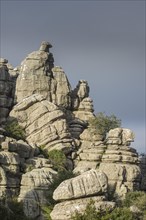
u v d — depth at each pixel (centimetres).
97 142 17638
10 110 19075
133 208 13262
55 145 17462
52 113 17838
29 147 16225
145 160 19388
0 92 19038
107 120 18762
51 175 14950
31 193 14175
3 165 14762
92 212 11769
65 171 15675
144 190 18238
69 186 12225
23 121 18138
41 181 14588
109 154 16838
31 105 18200
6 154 14988
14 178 14738
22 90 19400
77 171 16000
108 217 11806
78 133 19075
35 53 19912
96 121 18638
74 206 12019
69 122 19338
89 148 17838
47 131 17650
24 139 17762
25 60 19825
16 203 13638
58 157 16950
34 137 17700
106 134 18612
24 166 15525
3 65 19538
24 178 14688
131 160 16825
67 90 19988
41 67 19738
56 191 12275
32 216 13488
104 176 12488
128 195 15638
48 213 13388
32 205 13638
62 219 11988
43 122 17812
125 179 16450
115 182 16250
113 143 17112
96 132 18425
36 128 17825
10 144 15450
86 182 12288
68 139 17750
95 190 12250
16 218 13075
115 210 12156
